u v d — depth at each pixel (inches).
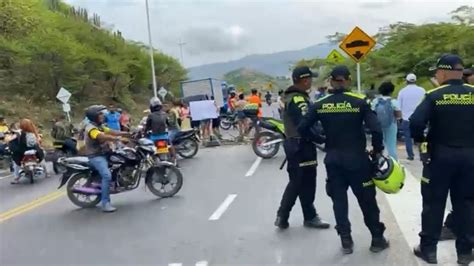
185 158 609.9
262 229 278.8
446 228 234.7
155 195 390.0
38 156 560.4
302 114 254.4
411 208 297.0
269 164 518.0
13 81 1485.0
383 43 1237.7
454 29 1108.5
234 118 1059.9
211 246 255.9
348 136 223.5
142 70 2324.1
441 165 199.3
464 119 195.8
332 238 254.2
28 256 263.0
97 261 246.2
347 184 230.7
